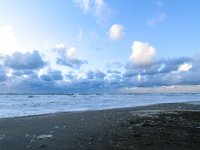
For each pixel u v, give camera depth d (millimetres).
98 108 34156
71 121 17969
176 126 15336
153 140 11203
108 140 11180
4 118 20328
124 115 22188
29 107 38219
